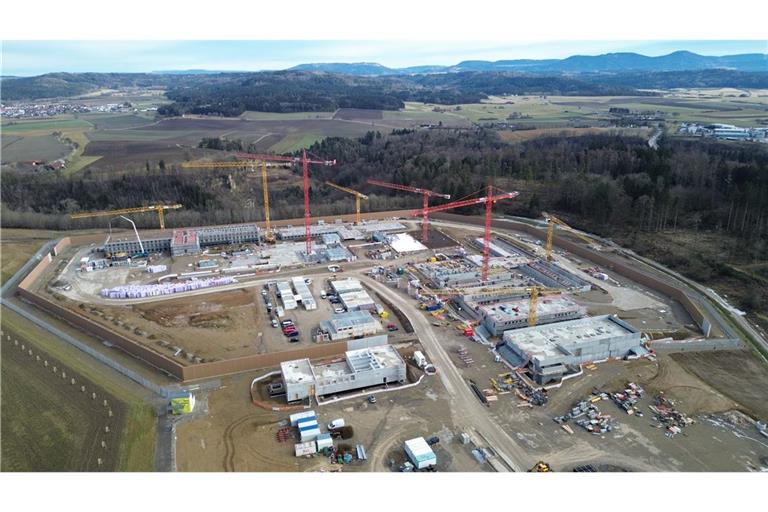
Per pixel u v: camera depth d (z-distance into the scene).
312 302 127.44
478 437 80.94
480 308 121.69
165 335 112.88
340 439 80.19
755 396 92.44
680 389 93.88
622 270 149.62
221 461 75.00
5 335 111.75
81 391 91.38
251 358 98.19
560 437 81.06
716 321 118.69
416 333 114.88
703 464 75.38
